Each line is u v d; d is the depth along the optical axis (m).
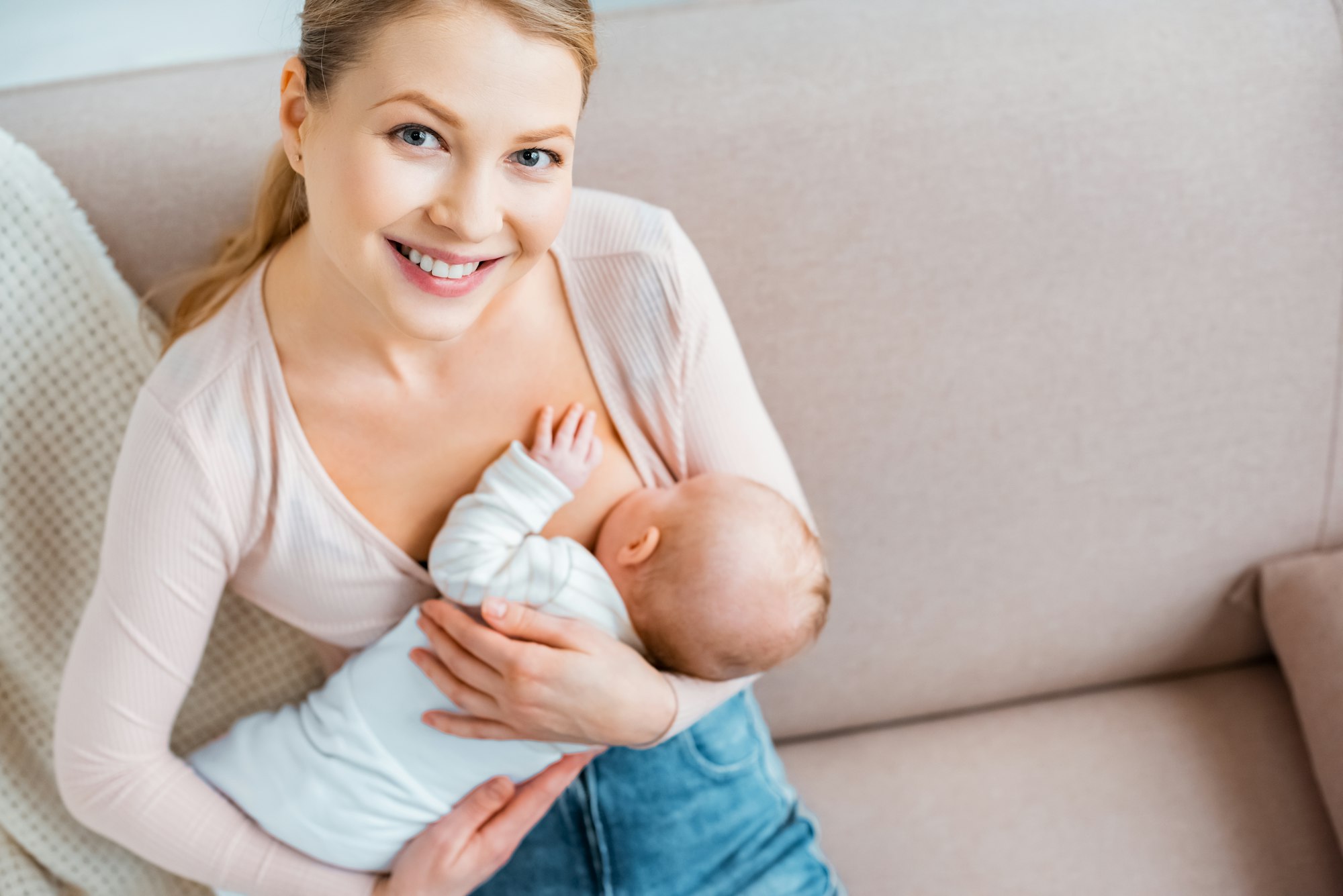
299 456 0.81
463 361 0.82
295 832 0.89
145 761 0.85
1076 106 1.04
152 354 0.96
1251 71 1.05
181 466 0.78
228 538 0.82
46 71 1.22
